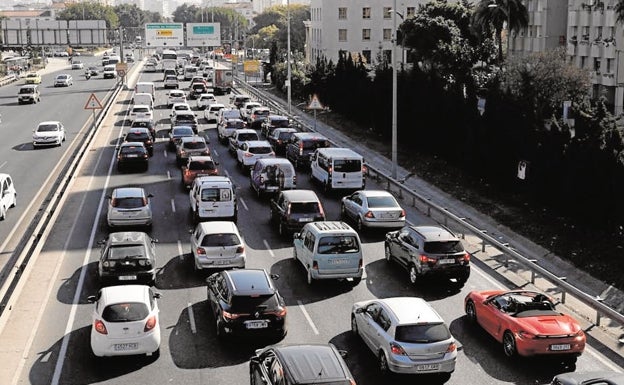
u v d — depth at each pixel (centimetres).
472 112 4228
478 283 2420
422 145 4962
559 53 5784
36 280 2383
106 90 9544
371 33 11494
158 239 2880
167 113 7088
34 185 3888
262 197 3622
